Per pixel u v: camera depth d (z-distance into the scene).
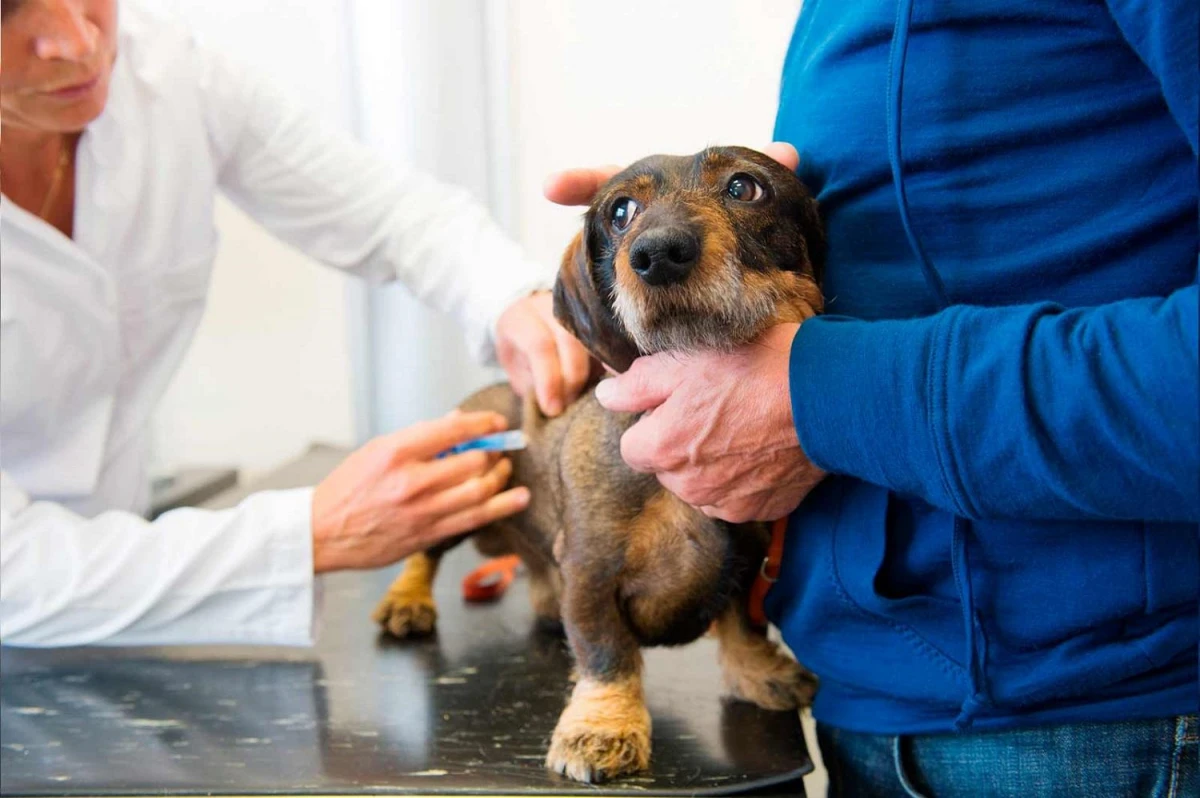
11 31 1.64
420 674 1.96
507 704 1.80
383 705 1.81
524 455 2.18
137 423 2.37
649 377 1.47
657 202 1.49
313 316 3.86
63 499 2.17
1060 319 1.10
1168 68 1.05
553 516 2.09
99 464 2.19
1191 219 1.23
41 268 1.91
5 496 1.90
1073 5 1.23
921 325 1.19
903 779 1.47
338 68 3.20
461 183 3.16
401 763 1.56
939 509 1.37
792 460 1.41
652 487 1.67
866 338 1.22
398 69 3.11
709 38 2.87
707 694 1.84
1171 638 1.25
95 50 1.78
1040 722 1.33
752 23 2.83
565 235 3.20
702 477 1.46
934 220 1.32
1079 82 1.25
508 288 2.31
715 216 1.43
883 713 1.50
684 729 1.67
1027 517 1.14
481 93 3.13
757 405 1.37
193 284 2.37
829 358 1.24
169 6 2.74
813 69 1.54
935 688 1.40
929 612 1.41
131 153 2.06
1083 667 1.27
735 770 1.50
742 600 1.79
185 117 2.21
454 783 1.48
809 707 1.77
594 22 2.97
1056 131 1.26
